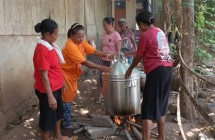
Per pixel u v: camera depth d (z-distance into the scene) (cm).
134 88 320
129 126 360
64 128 376
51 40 297
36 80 299
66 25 675
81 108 452
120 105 319
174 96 474
